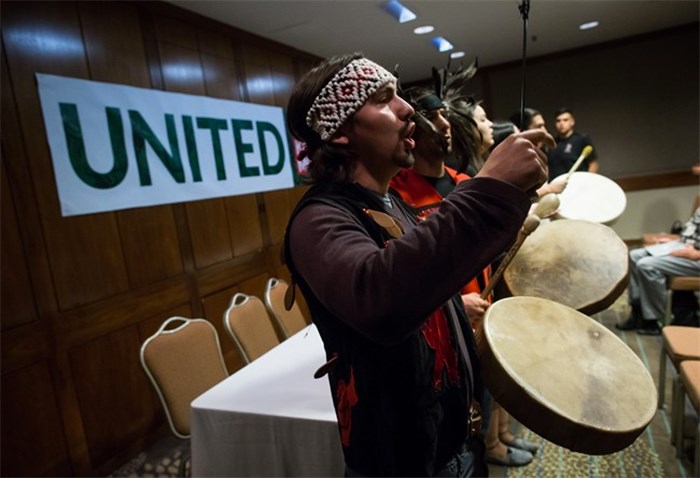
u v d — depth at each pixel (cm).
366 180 66
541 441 194
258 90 324
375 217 61
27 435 182
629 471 170
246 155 308
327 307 50
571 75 478
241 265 301
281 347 169
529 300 105
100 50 216
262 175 323
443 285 45
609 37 441
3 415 175
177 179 255
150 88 242
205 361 179
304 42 339
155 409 235
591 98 475
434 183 127
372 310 44
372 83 60
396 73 91
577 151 375
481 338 88
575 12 338
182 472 179
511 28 352
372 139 62
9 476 177
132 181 229
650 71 448
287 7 268
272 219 332
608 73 463
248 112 312
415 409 61
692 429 189
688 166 449
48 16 194
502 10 302
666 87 445
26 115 186
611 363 89
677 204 455
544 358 85
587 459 178
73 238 202
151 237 240
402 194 120
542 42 425
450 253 45
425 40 358
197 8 260
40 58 191
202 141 273
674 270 262
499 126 198
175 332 173
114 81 223
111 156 219
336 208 58
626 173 476
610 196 246
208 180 276
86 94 209
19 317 181
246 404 124
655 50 442
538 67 488
